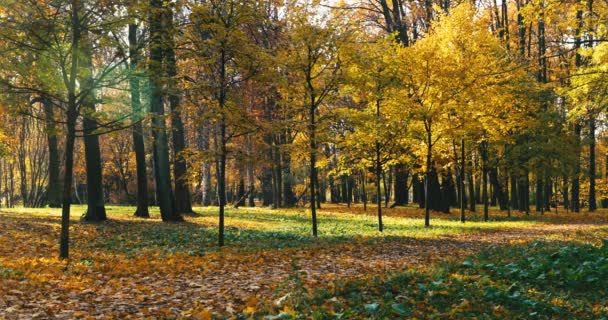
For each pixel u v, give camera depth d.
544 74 35.88
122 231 17.33
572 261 10.10
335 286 8.07
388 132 20.34
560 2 14.84
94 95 12.38
